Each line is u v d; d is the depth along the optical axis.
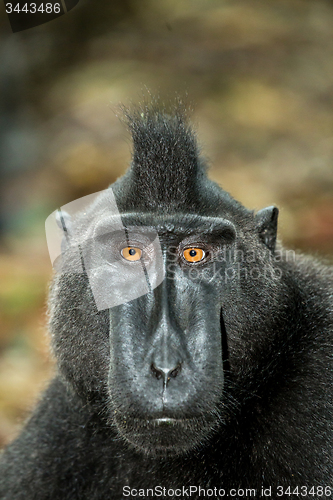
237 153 30.02
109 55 36.72
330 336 9.88
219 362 8.32
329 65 36.62
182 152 9.37
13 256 25.47
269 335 9.59
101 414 9.98
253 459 9.39
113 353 8.34
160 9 40.78
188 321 8.43
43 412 11.62
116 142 30.39
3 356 20.17
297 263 11.16
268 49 37.34
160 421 8.04
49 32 37.09
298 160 29.33
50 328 10.41
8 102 33.56
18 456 11.40
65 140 31.28
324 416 9.25
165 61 36.22
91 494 10.48
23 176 30.22
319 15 41.25
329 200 26.45
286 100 33.62
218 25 39.19
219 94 33.72
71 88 34.59
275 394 9.59
